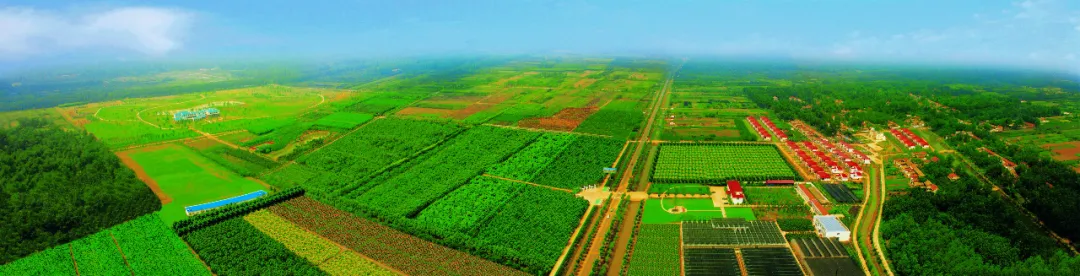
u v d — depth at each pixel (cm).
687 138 19362
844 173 14225
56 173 14262
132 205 12544
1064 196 10875
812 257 9550
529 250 10212
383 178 14875
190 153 17738
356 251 10488
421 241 10812
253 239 10888
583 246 10419
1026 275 8194
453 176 14900
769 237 10412
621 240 10856
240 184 14575
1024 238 9538
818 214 11662
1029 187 12194
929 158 15675
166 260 10050
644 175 14962
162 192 13838
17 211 11662
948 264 8900
